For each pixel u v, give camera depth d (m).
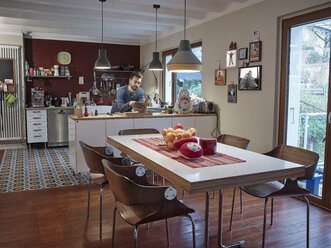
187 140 2.26
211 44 5.04
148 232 2.70
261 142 4.09
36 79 6.97
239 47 4.40
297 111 3.64
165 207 1.86
